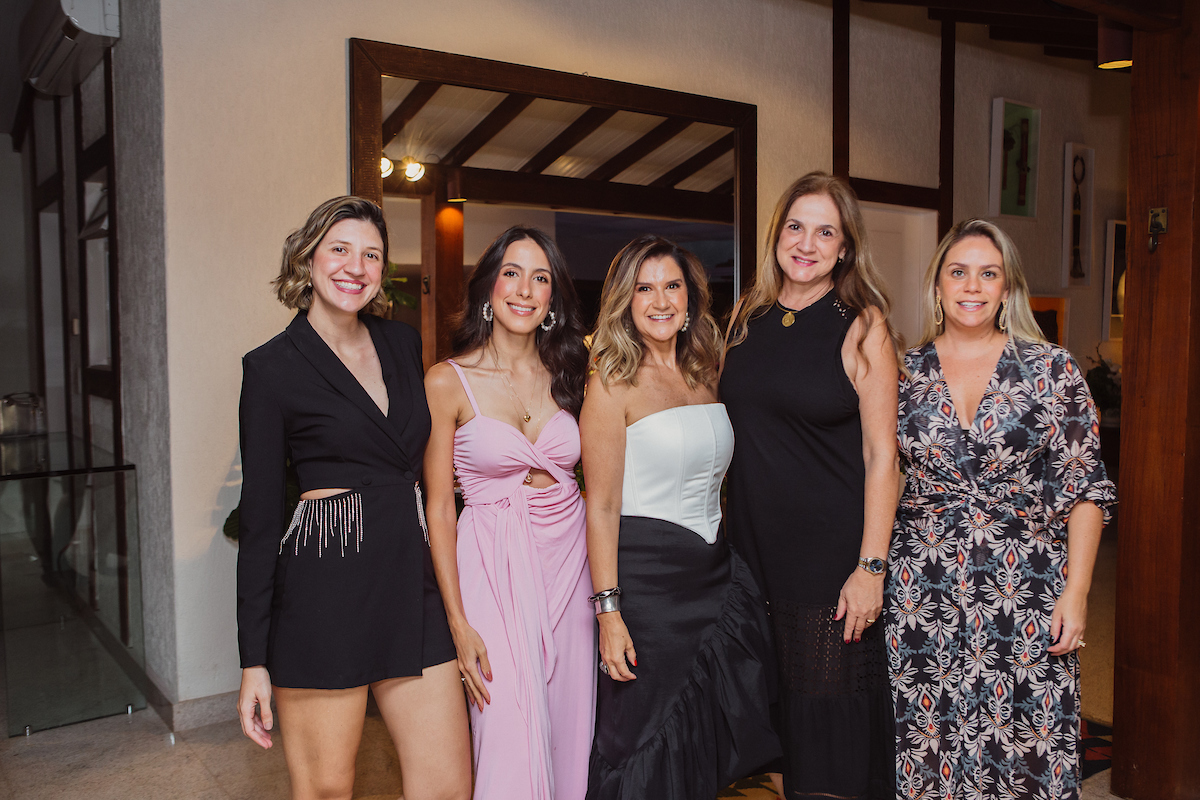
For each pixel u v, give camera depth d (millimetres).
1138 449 2643
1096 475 1963
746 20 4645
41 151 6184
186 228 3260
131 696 3555
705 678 2094
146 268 3457
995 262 2012
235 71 3322
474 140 3838
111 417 4172
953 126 5660
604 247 4219
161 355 3332
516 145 3941
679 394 2146
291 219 3467
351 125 3543
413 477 1889
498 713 1975
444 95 3758
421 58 3660
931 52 5500
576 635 2139
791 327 2150
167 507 3340
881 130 5277
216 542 3395
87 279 4586
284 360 1769
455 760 1905
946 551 2035
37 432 4859
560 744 2105
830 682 2090
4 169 7645
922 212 5664
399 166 3668
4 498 3289
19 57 5078
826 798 2107
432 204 3760
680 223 4430
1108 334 6965
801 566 2115
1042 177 6301
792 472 2115
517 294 2039
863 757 2105
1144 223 2645
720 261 4574
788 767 2160
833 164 5031
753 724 2105
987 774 2039
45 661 3383
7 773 3020
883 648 2135
